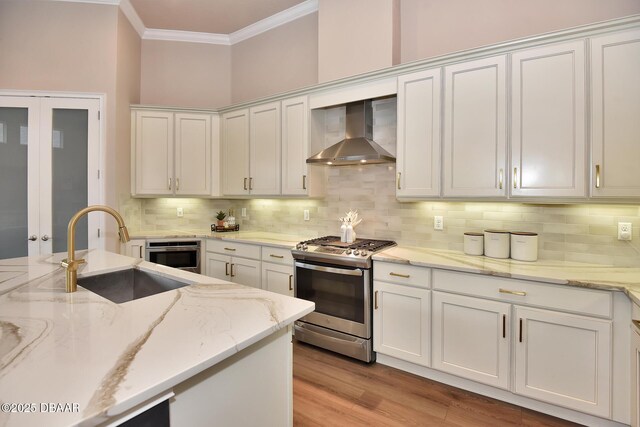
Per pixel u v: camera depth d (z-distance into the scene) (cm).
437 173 250
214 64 432
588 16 230
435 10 285
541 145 212
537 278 193
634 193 188
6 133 327
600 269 208
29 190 329
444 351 228
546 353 193
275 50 396
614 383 176
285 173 337
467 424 195
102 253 240
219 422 104
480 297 213
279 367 127
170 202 421
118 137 351
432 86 252
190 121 387
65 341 98
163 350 93
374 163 310
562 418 197
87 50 339
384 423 197
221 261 361
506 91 223
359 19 300
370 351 260
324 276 278
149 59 412
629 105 188
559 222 234
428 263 231
